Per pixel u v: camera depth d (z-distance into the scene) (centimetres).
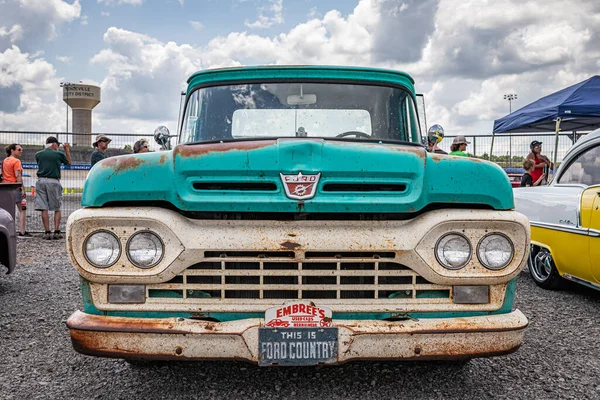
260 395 321
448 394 324
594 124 1198
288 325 273
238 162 280
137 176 287
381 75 411
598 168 563
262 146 283
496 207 294
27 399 317
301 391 327
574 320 498
